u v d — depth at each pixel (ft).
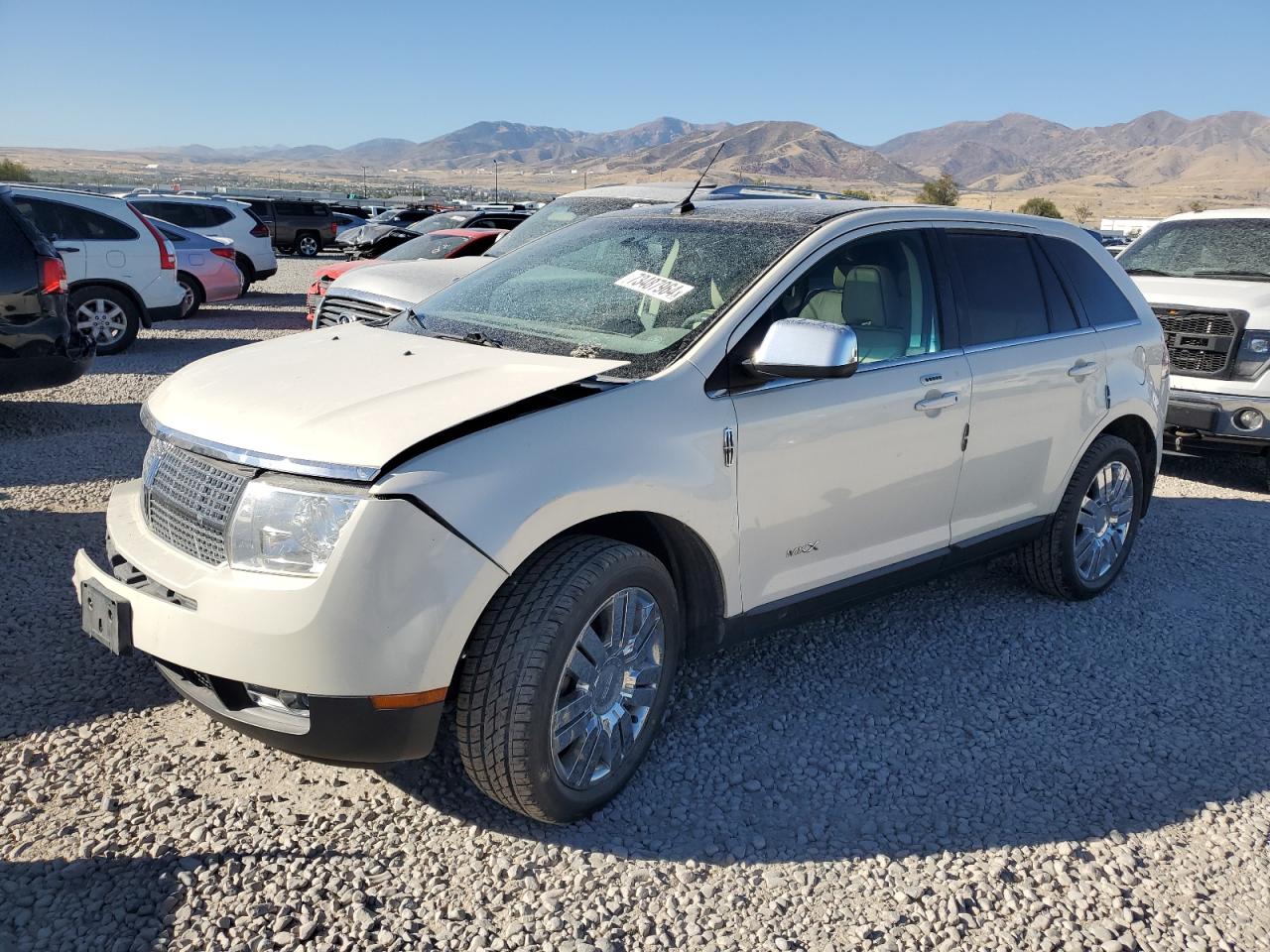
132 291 38.58
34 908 8.51
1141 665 14.46
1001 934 8.88
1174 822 10.71
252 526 8.80
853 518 12.36
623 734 10.39
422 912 8.75
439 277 30.07
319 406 9.45
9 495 19.65
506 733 9.19
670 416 10.32
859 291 12.49
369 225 100.12
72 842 9.40
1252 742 12.47
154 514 10.09
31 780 10.33
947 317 13.48
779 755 11.64
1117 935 8.92
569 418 9.66
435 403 9.40
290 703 9.13
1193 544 19.98
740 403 10.94
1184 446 25.14
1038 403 14.57
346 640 8.53
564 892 9.10
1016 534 14.94
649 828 10.15
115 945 8.14
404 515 8.55
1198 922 9.15
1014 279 14.83
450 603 8.74
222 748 11.14
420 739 9.02
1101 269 16.66
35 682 12.26
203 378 10.73
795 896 9.26
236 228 64.69
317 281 40.37
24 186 37.04
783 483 11.37
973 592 16.96
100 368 35.37
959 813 10.71
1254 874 9.88
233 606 8.72
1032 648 14.85
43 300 23.71
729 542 10.95
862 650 14.55
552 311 12.13
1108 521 16.71
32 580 15.31
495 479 9.00
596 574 9.52
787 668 13.83
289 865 9.25
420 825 9.96
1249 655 14.94
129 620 9.59
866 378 12.21
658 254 12.68
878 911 9.11
